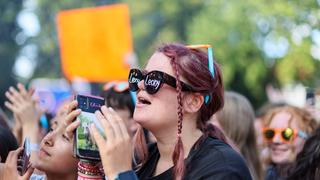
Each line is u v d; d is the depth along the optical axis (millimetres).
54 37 21047
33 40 21953
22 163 3098
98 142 2705
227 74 14695
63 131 3180
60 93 8477
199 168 2768
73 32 8688
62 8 19500
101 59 8633
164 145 2926
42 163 3186
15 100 4660
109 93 4840
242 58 14695
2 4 22547
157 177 2891
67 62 8688
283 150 4676
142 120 2857
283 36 11516
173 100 2846
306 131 4707
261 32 14219
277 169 4609
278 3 11320
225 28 14828
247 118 4910
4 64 23656
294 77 12172
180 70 2846
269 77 14898
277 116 4750
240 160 2787
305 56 11531
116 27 8617
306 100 5066
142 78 2904
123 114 4789
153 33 19188
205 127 2969
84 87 8773
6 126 4246
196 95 2891
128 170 2691
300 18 10836
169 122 2855
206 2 16766
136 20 18766
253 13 13680
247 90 15664
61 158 3154
